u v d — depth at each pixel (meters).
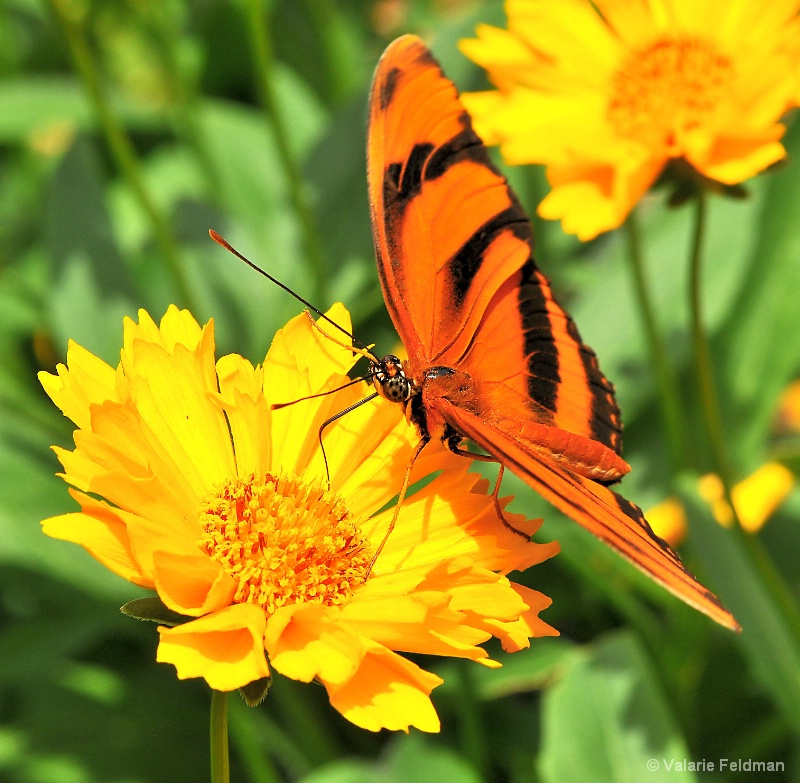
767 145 0.71
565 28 0.74
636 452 0.79
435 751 0.75
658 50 0.74
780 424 0.87
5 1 0.90
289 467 0.68
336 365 0.68
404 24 1.10
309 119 0.96
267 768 0.74
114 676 0.77
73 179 0.81
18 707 0.77
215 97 1.06
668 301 0.79
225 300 0.81
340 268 0.81
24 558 0.76
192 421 0.67
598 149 0.72
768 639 0.73
